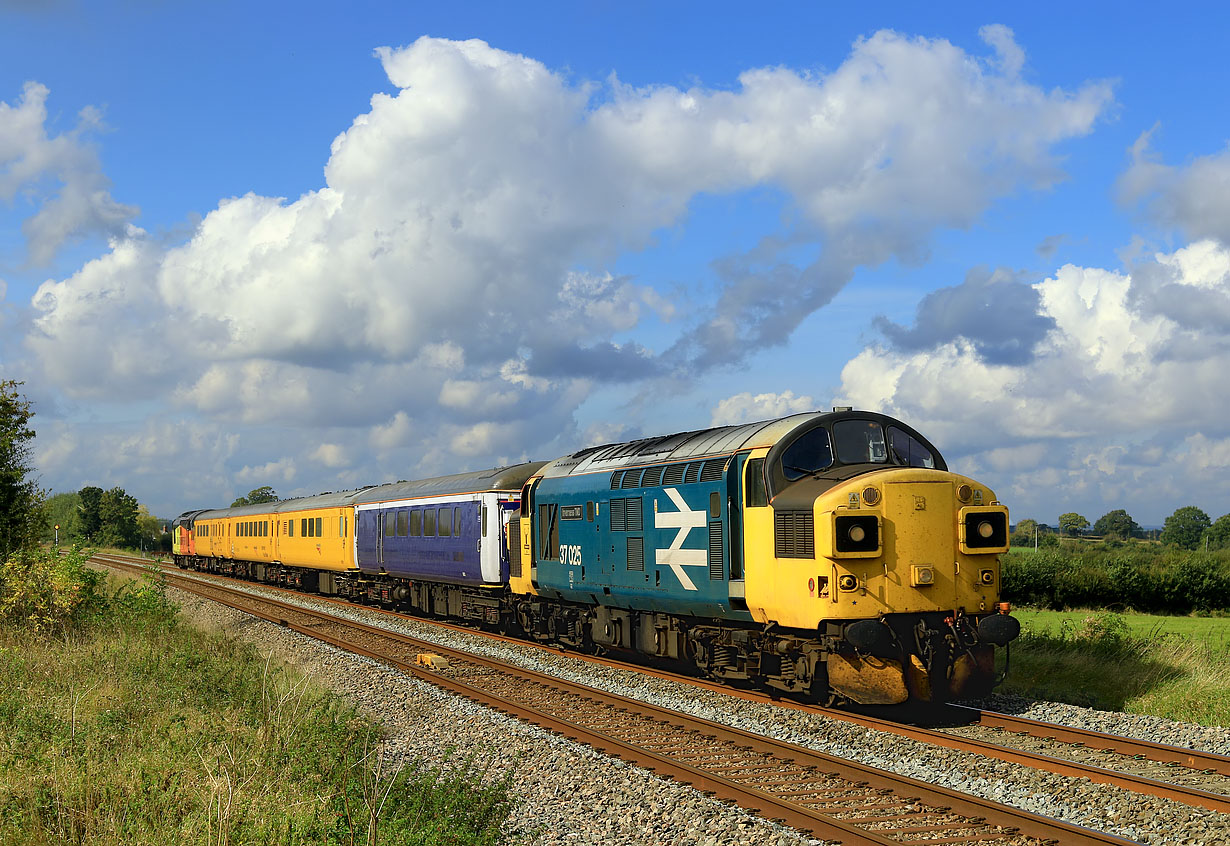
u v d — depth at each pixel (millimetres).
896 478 12336
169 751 9953
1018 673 16094
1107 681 15195
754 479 13375
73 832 7770
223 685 13531
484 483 23922
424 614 29531
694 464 14766
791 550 12578
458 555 24562
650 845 7957
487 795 8539
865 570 12102
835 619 12062
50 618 18266
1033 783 9250
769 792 9148
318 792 8805
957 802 8477
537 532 20359
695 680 15500
